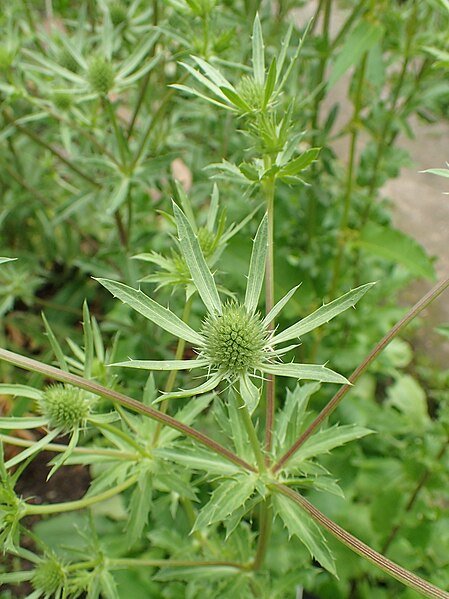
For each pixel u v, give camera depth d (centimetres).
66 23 27
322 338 30
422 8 26
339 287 30
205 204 33
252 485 13
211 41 19
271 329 13
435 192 42
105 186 25
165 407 15
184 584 22
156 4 22
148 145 26
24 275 29
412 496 24
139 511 15
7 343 31
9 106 27
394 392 29
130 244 25
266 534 15
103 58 22
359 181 30
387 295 32
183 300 27
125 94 32
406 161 29
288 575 18
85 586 16
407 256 26
